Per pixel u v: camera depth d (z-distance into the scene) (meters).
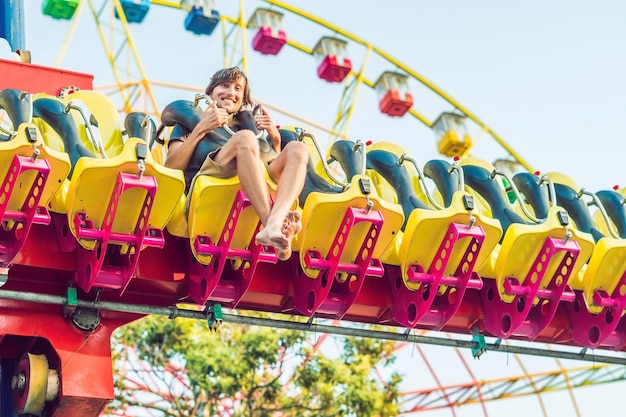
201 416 33.41
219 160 11.21
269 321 12.68
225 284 12.12
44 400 11.95
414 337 13.59
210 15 41.38
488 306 13.65
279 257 10.22
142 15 40.91
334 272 11.95
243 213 11.56
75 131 11.84
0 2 17.41
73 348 12.01
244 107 12.41
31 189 10.71
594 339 14.26
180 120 12.08
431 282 12.55
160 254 12.20
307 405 33.75
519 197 13.46
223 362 32.47
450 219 12.35
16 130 11.36
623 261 13.78
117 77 38.78
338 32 45.56
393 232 12.13
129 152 10.96
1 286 11.91
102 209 11.20
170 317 12.18
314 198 11.81
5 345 12.54
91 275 11.31
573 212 14.21
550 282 13.25
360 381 33.91
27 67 14.57
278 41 44.88
